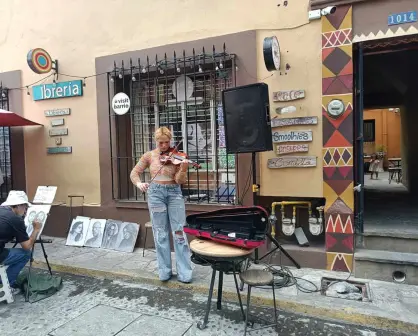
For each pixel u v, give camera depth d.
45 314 3.29
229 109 3.80
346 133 3.85
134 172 3.88
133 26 4.99
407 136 7.68
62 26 5.45
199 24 4.58
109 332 2.95
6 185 6.15
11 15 5.82
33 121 5.73
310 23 3.98
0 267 3.48
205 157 4.93
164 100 5.10
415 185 7.04
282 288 3.56
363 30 3.74
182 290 3.77
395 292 3.40
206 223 3.16
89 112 5.36
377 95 9.03
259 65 4.26
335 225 3.95
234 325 3.02
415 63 6.07
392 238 3.89
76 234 5.30
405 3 3.59
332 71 3.87
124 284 3.98
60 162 5.61
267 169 4.23
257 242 2.72
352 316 3.05
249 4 4.28
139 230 5.05
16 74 5.82
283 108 4.12
